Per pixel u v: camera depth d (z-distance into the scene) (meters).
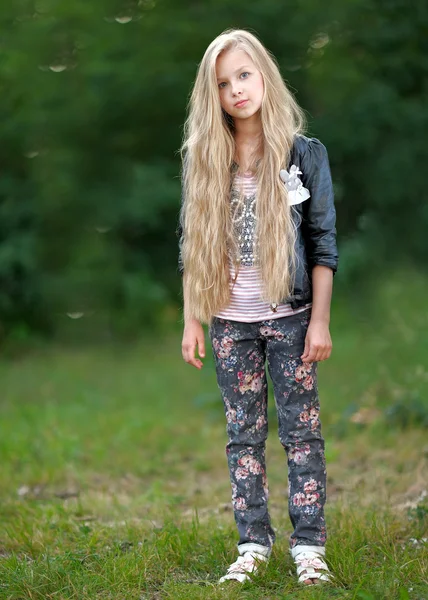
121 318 21.67
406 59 21.28
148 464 9.33
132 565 5.20
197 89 5.08
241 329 5.04
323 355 4.89
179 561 5.43
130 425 11.17
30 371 17.20
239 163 5.08
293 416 5.02
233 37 5.04
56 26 21.42
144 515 7.03
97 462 9.38
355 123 21.36
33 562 5.36
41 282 21.89
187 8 21.61
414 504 6.62
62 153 22.23
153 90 21.61
